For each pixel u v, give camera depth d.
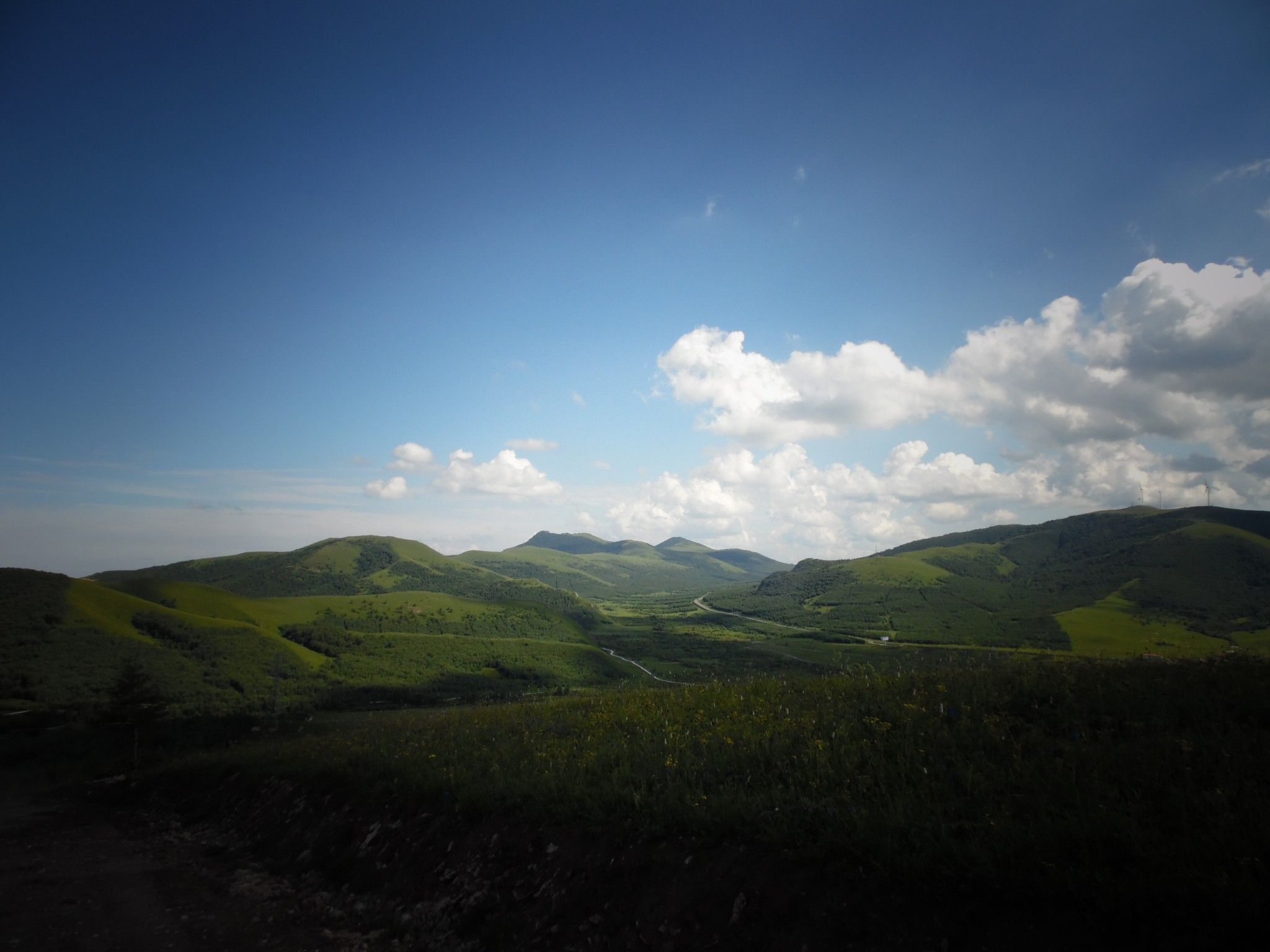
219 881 12.62
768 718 11.38
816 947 5.62
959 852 5.50
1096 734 8.16
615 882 7.70
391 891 10.20
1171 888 4.54
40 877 13.25
